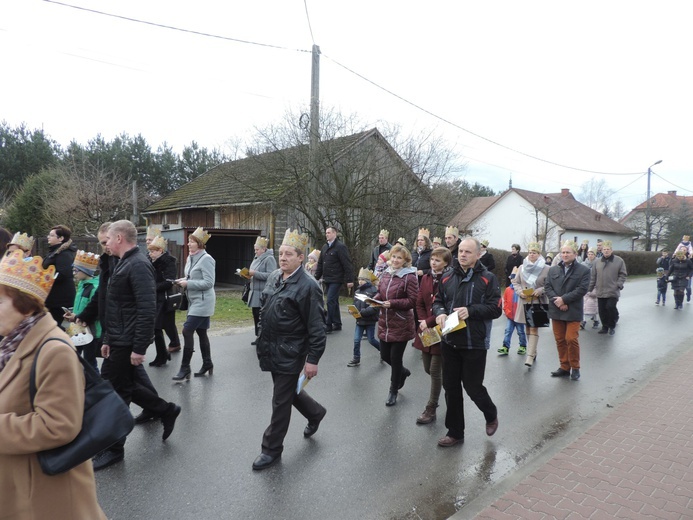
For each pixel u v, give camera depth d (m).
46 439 1.78
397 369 5.22
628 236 45.03
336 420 4.82
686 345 8.59
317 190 13.52
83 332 4.87
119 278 3.72
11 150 30.55
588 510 3.20
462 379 4.25
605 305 9.63
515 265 12.28
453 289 4.25
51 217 23.89
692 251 18.56
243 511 3.20
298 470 3.78
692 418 4.93
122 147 33.78
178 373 5.89
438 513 3.25
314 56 12.16
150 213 24.86
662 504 3.29
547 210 33.12
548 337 9.42
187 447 4.12
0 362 1.89
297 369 3.85
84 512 1.96
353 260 14.49
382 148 14.83
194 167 35.59
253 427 4.57
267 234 16.27
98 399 1.97
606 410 5.23
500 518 3.09
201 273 5.89
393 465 3.91
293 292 3.78
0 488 1.84
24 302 1.92
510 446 4.33
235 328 9.15
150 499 3.31
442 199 15.73
